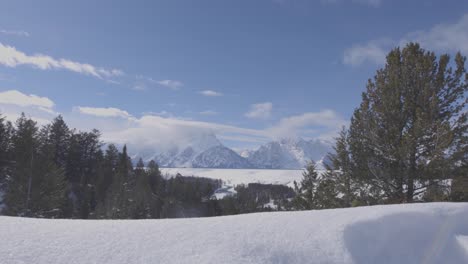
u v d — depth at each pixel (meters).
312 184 18.75
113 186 45.72
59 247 2.61
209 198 74.25
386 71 10.92
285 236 3.12
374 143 10.48
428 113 9.47
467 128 9.11
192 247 2.76
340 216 3.83
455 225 3.85
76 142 56.41
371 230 3.47
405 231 3.62
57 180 27.88
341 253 2.88
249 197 80.56
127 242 2.84
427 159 9.20
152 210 51.19
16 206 25.95
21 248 2.51
